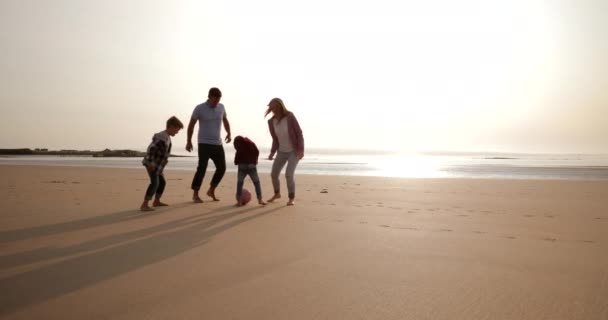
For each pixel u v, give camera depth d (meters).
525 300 2.17
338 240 3.64
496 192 8.35
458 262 2.93
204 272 2.65
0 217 4.76
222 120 6.57
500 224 4.55
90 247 3.31
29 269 2.69
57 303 2.09
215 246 3.38
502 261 2.96
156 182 5.39
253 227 4.25
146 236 3.76
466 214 5.30
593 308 2.06
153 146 5.30
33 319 1.89
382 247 3.38
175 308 2.03
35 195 7.07
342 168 23.77
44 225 4.27
